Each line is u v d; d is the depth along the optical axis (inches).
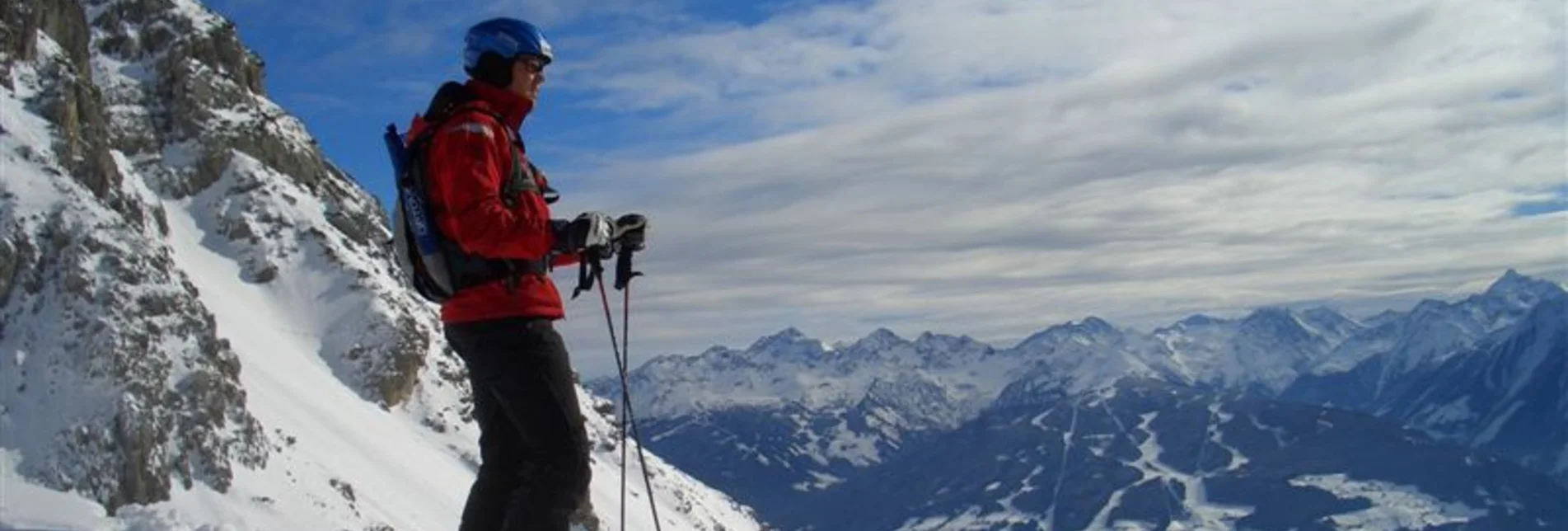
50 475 759.7
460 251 218.2
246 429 1119.6
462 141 213.3
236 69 2559.1
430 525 1475.1
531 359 219.1
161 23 2466.8
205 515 912.9
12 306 847.7
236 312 2038.6
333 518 1146.0
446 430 2167.8
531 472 221.8
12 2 1259.2
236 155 2420.0
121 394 839.7
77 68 1365.7
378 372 2151.8
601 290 244.2
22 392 801.6
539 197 225.3
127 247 978.7
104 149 1311.5
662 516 2503.7
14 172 948.0
